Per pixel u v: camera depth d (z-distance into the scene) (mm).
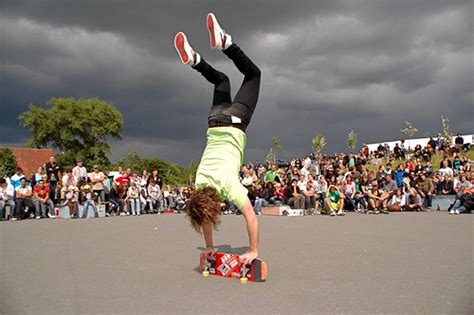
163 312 3518
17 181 15570
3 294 4105
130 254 6395
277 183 18578
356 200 18016
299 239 8156
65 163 60688
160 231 9719
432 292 4098
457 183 19234
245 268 4676
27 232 9641
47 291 4207
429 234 8961
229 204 17125
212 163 4988
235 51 5117
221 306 3674
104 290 4254
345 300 3838
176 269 5301
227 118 5102
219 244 7473
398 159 33969
